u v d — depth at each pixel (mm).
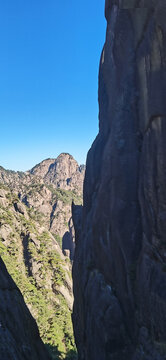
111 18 31812
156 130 16094
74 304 36125
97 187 31875
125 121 23375
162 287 15523
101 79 38625
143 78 19016
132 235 20672
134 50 23078
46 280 114875
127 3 20547
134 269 20000
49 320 87312
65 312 96938
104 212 24516
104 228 24438
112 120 26453
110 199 23547
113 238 22328
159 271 16234
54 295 108875
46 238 153750
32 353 13875
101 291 23609
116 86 26922
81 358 28938
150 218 17406
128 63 23641
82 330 29062
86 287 26781
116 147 23500
